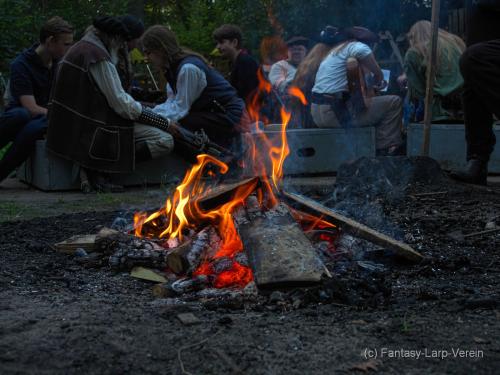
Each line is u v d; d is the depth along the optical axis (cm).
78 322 237
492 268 323
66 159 659
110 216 480
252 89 842
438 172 622
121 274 320
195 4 1562
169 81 705
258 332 227
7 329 229
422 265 324
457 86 745
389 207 501
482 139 620
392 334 225
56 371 197
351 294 267
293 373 194
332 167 777
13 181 776
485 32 580
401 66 1221
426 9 1327
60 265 332
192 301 274
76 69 640
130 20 670
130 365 200
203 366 199
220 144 708
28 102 688
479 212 480
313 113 789
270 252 281
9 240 392
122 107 637
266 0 1509
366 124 784
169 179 702
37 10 1279
